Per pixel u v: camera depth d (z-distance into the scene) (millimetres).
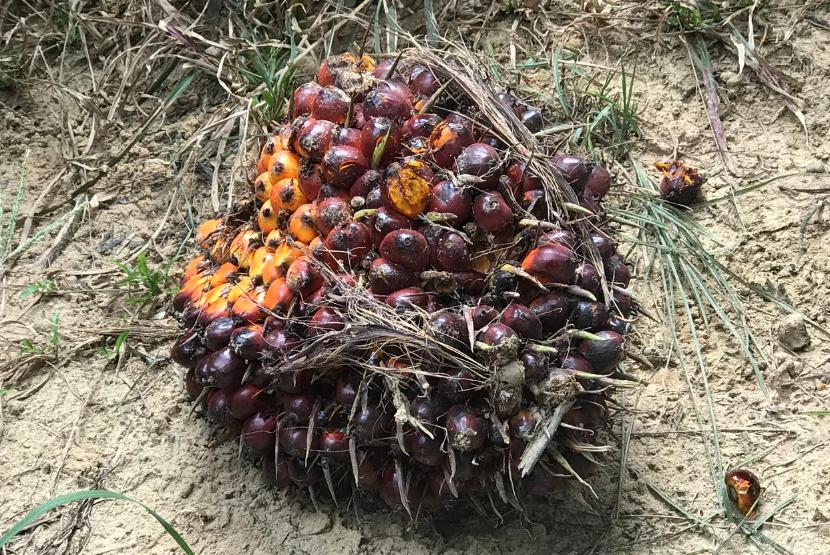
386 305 1087
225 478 1266
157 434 1310
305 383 1129
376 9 1637
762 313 1379
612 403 1270
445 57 1257
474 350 1064
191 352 1187
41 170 1560
